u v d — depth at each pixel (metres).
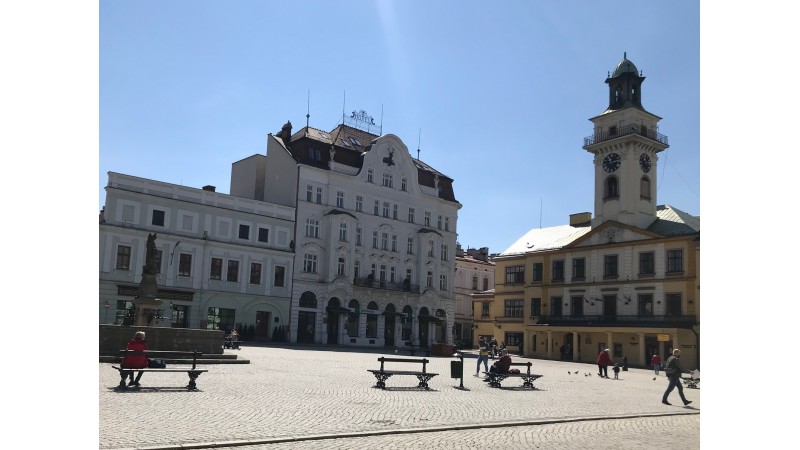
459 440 11.88
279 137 70.75
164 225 56.41
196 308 57.22
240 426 11.94
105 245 52.91
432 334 73.38
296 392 18.19
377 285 68.94
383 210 71.38
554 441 12.30
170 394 16.02
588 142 68.56
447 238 77.19
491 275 89.69
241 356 33.53
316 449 10.38
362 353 49.06
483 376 29.73
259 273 61.47
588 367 51.12
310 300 64.56
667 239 59.50
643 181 65.75
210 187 62.31
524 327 71.25
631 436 13.41
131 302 53.53
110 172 53.84
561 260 69.06
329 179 67.06
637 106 66.62
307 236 64.88
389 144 72.62
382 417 14.18
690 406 20.94
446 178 79.44
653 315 59.50
